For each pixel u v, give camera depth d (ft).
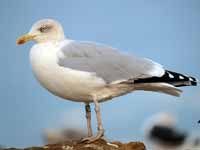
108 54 40.06
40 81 39.91
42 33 40.42
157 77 39.17
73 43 40.40
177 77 39.19
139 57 40.65
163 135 52.49
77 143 38.78
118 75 39.40
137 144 39.04
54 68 38.91
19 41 40.75
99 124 39.14
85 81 38.78
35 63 39.45
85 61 39.29
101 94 39.58
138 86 39.91
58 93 39.81
